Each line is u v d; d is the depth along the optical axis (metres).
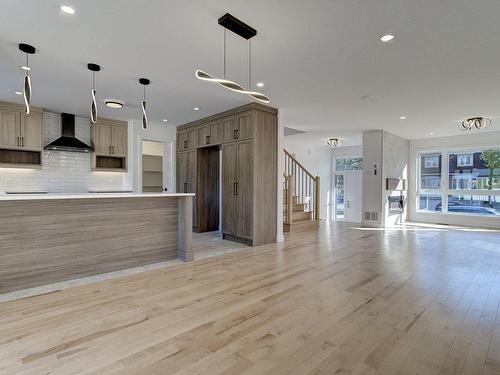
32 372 1.65
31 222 2.99
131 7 2.34
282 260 4.10
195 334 2.08
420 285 3.10
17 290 2.89
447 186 8.23
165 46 3.00
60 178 5.77
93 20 2.53
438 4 2.27
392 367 1.72
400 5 2.28
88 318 2.31
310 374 1.65
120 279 3.26
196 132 6.42
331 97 4.68
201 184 6.50
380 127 7.04
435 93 4.44
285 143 9.10
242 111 5.25
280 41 2.87
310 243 5.34
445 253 4.57
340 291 2.92
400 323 2.26
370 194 7.64
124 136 6.40
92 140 6.02
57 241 3.16
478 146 7.64
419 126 6.91
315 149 10.07
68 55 3.22
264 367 1.71
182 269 3.66
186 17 2.47
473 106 5.12
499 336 2.07
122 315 2.37
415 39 2.81
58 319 2.29
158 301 2.65
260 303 2.62
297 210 7.38
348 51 3.08
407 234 6.39
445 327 2.20
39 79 3.94
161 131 6.83
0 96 4.68
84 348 1.90
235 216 5.40
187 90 4.38
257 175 5.08
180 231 4.15
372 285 3.09
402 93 4.44
